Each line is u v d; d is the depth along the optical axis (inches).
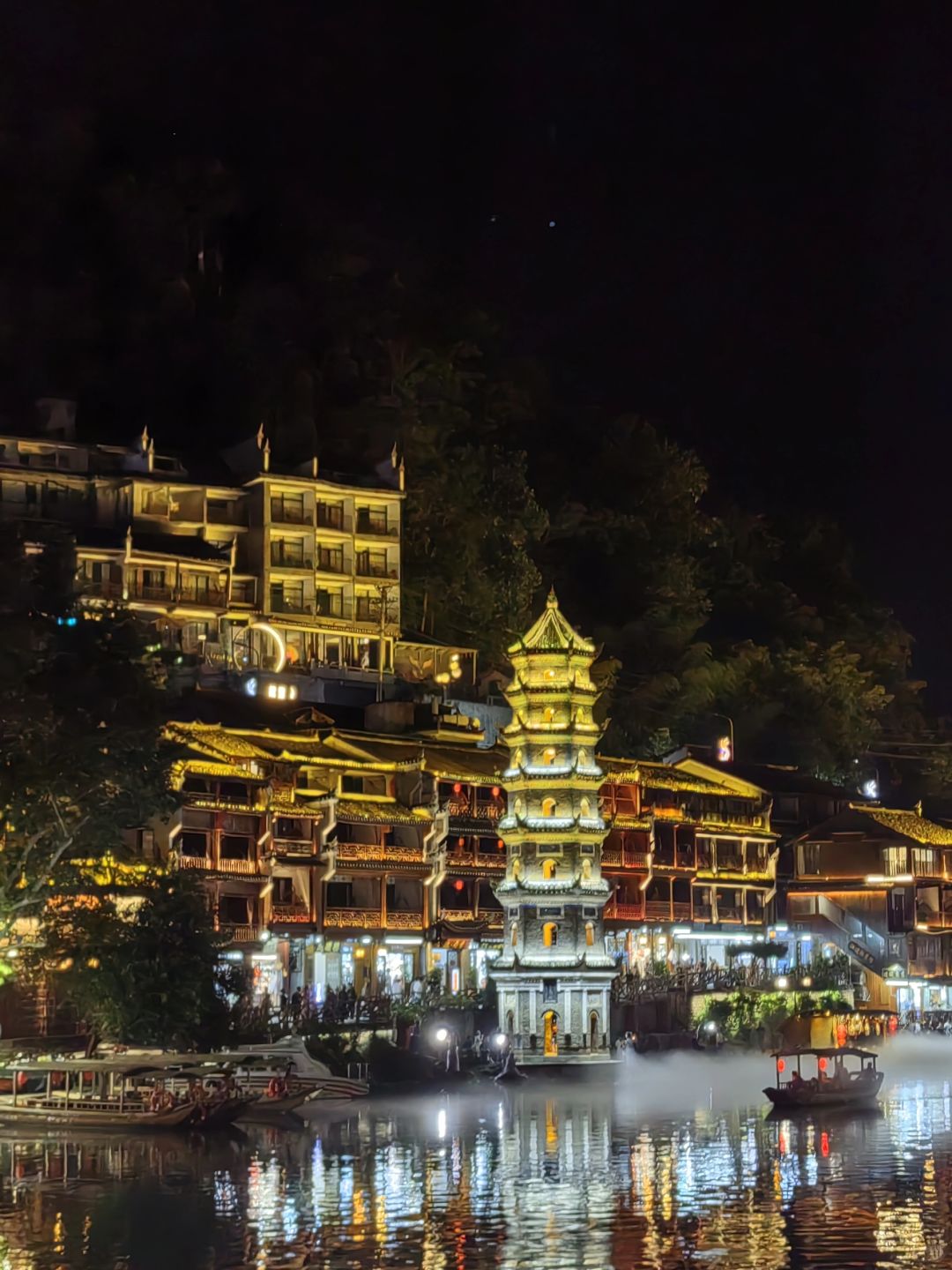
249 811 3799.2
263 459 5492.1
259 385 6033.5
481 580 5959.6
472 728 4768.7
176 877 3368.6
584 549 6589.6
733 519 7455.7
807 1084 3449.8
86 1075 3134.8
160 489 5305.1
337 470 5826.8
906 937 5167.3
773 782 5536.4
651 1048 4018.2
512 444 6811.0
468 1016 3885.3
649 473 6919.3
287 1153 2787.9
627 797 4734.3
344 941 4060.0
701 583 7027.6
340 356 6368.1
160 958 3238.2
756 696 6441.9
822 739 6466.5
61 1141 2906.0
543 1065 3794.3
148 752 3211.1
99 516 5260.8
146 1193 2432.3
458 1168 2657.5
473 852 4318.4
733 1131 3112.7
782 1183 2549.2
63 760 3090.6
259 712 4431.6
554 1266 2023.9
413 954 4227.4
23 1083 3174.2
